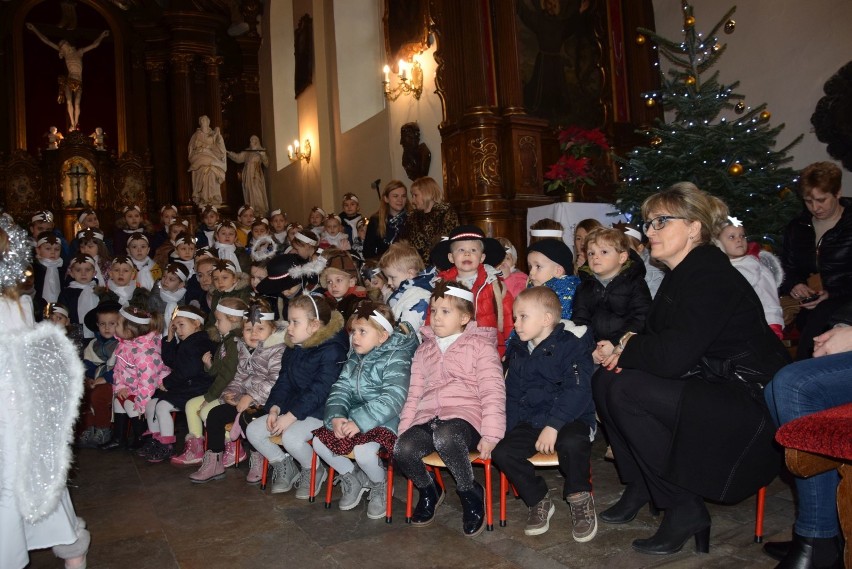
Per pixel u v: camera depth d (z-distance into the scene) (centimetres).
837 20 630
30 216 1370
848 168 623
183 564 268
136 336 470
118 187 1440
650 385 241
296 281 432
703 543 245
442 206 476
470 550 263
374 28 1150
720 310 234
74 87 1452
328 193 1201
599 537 266
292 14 1439
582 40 834
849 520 188
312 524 304
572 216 652
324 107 1214
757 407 237
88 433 479
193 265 663
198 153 1438
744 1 712
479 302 344
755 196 526
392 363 314
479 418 286
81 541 250
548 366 279
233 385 389
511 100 746
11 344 216
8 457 215
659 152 539
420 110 893
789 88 673
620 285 310
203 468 384
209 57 1495
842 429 177
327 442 307
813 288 418
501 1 753
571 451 262
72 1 1472
